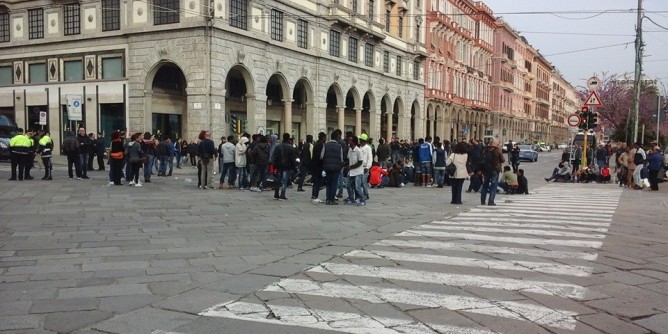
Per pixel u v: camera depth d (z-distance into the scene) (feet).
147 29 94.73
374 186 69.41
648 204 51.26
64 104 106.11
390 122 160.25
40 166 80.84
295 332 15.53
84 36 102.22
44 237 29.63
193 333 15.43
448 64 203.62
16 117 112.16
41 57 108.27
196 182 67.72
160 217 37.55
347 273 22.21
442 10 198.08
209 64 90.89
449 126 207.51
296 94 129.49
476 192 62.49
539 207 47.55
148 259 24.61
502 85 268.82
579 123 81.41
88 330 15.62
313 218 38.50
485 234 31.96
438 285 20.52
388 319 16.69
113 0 99.45
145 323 16.19
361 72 140.97
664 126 181.78
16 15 110.42
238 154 59.26
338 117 133.69
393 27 159.22
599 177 84.17
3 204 42.96
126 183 62.13
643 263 24.95
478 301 18.61
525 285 20.68
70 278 21.18
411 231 32.91
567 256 26.03
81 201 45.42
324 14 122.83
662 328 16.43
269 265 23.61
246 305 17.93
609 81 180.75
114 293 19.24
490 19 254.68
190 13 90.84
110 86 100.37
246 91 109.19
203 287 20.08
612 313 17.72
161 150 76.59
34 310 17.30
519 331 15.87
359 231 33.01
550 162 160.04
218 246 27.78
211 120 91.71
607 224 37.09
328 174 47.47
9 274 21.68
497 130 263.70
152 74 96.68
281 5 108.47
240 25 98.32
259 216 39.09
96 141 80.89
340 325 16.12
